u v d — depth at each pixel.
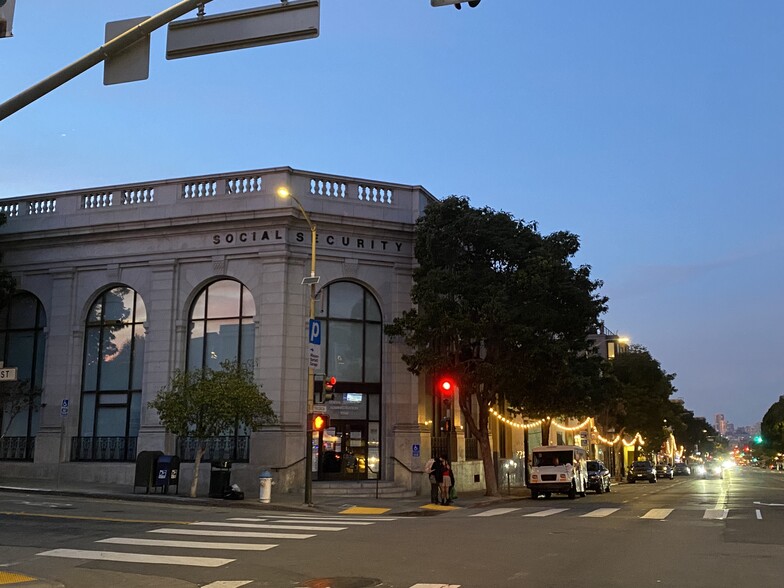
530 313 28.97
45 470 31.22
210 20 9.23
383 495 28.80
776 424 130.50
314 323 25.20
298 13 8.94
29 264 33.53
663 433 74.44
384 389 31.34
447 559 12.35
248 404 25.02
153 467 25.84
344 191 32.12
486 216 30.45
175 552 13.24
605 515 20.89
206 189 31.89
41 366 33.19
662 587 9.88
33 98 9.18
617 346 74.62
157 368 30.67
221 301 31.22
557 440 60.28
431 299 29.08
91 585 10.52
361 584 10.31
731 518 19.47
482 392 31.77
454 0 8.08
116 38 9.09
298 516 20.67
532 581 10.34
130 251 32.16
